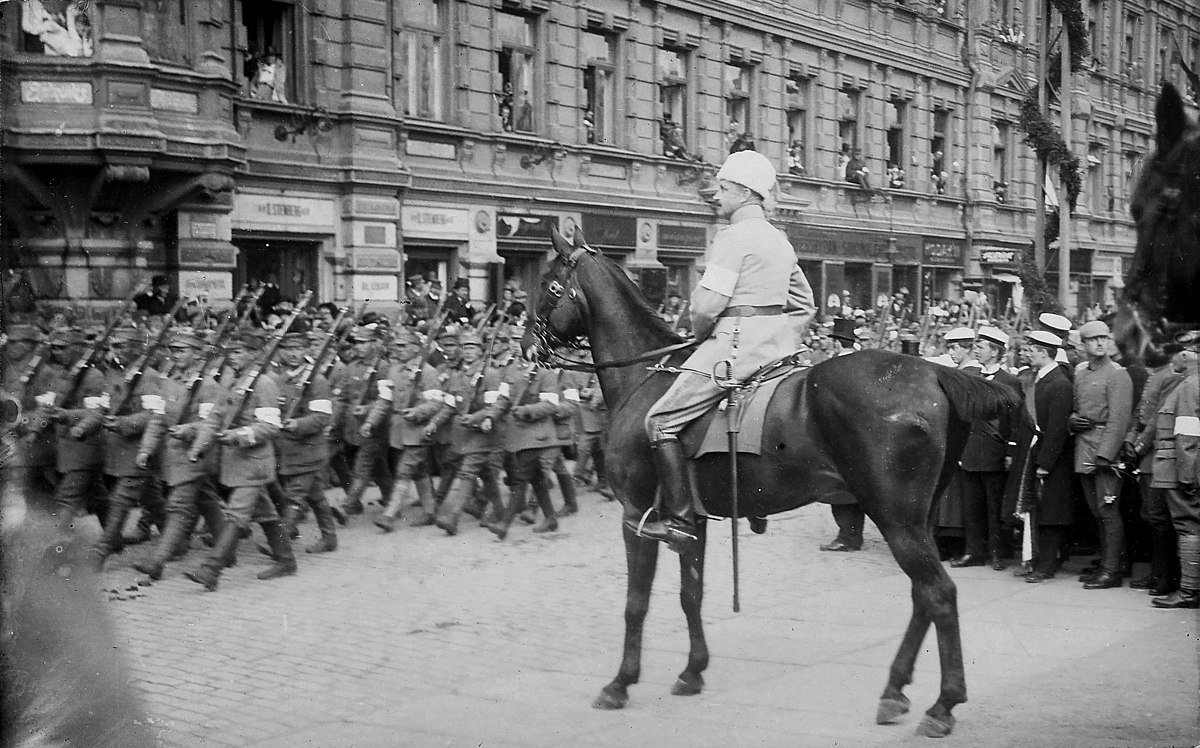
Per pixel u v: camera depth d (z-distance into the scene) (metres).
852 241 24.02
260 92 17.36
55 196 14.13
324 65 17.92
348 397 12.28
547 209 21.05
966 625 7.75
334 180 17.98
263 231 17.17
